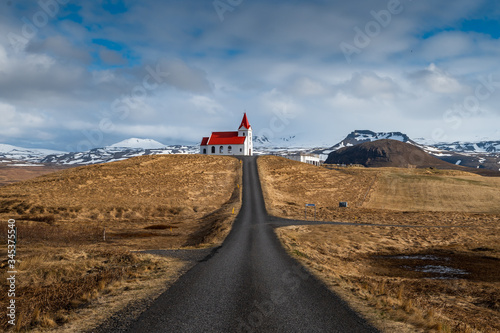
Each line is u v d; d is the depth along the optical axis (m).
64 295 11.73
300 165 115.06
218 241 28.69
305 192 84.56
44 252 21.20
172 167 98.19
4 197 60.78
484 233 41.50
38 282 14.55
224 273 15.48
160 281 13.73
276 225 41.84
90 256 19.94
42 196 62.56
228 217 47.31
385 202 76.50
